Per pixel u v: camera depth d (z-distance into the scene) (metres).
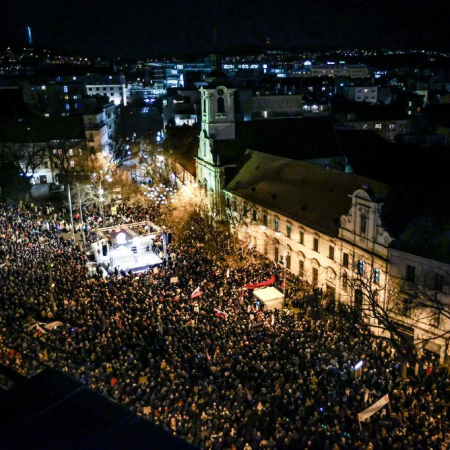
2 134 104.31
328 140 80.31
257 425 28.05
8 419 5.15
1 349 13.88
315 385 31.91
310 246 56.66
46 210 79.56
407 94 167.50
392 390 32.12
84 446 4.71
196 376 33.50
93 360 32.56
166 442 4.79
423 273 42.25
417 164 76.81
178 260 59.84
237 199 72.19
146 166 112.69
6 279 47.66
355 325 42.84
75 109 144.12
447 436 27.97
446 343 38.47
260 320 42.88
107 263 59.06
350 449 25.45
